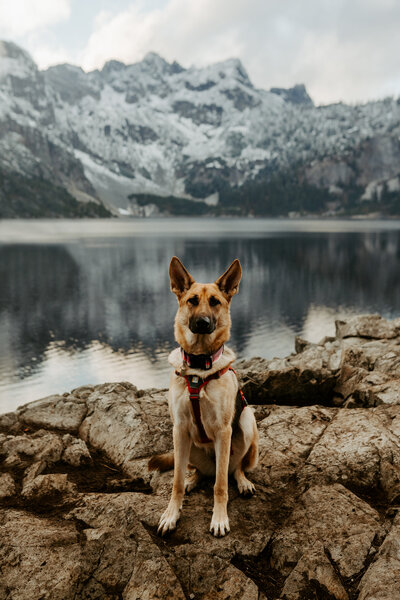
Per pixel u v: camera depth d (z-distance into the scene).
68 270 76.06
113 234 176.25
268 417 5.79
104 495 4.34
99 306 50.06
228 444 3.79
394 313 45.25
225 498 3.77
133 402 6.46
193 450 4.20
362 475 4.38
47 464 5.11
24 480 4.74
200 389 3.70
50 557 3.32
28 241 136.75
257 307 49.09
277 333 38.16
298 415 5.73
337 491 4.09
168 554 3.36
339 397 6.90
